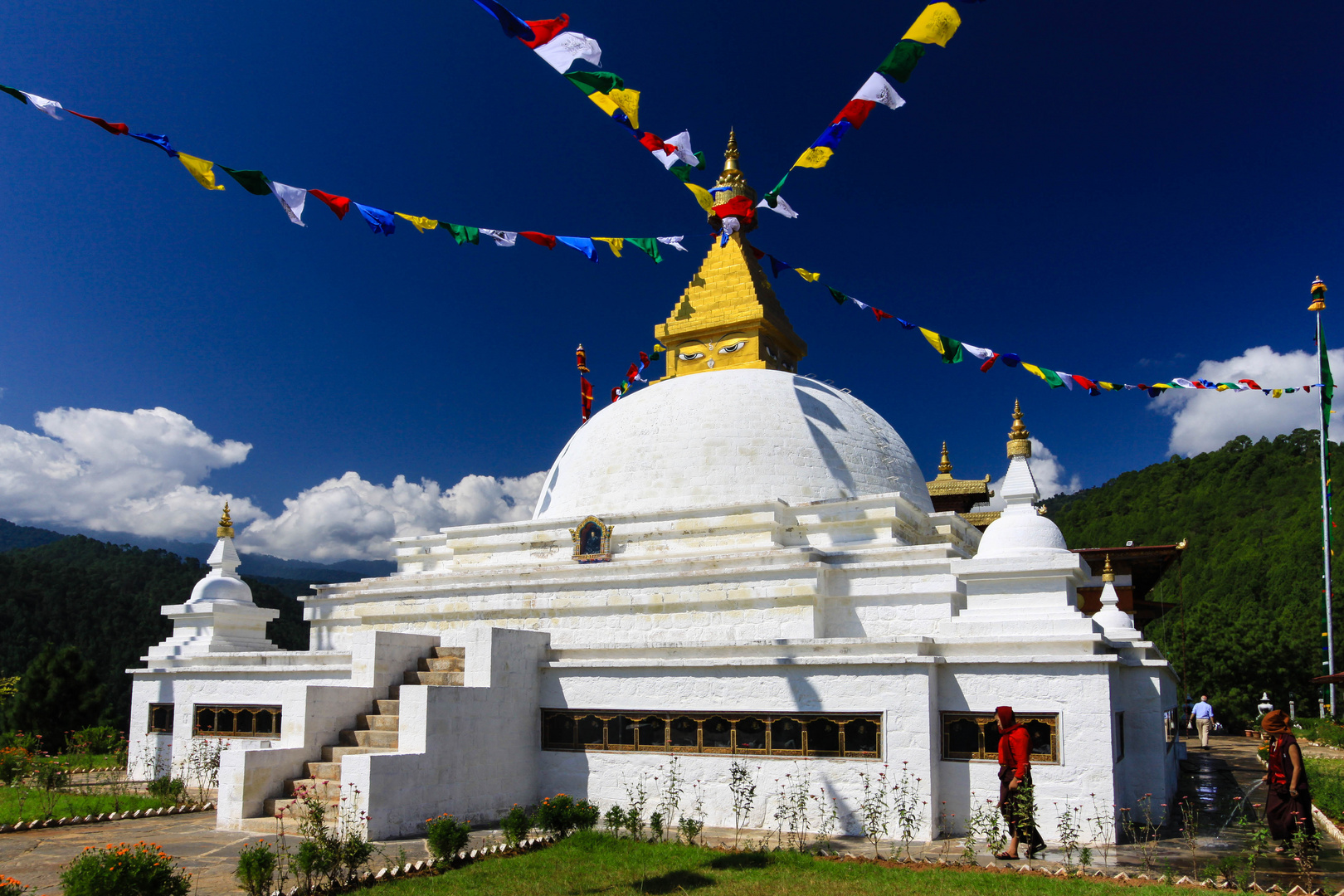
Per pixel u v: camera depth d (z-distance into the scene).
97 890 11.08
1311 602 65.88
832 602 24.31
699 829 16.98
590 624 26.08
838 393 34.00
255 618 30.59
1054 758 16.97
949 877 13.58
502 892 12.77
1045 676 17.28
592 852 15.25
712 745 19.14
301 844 13.78
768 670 18.88
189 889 13.01
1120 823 17.14
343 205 14.47
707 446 29.52
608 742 20.17
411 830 16.98
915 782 17.17
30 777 24.48
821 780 17.98
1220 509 93.50
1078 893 12.58
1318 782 22.28
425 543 33.22
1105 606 25.77
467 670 19.78
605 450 31.28
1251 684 56.56
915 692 17.53
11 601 72.44
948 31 12.95
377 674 21.12
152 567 94.88
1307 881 13.43
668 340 36.81
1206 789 25.11
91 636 75.12
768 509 26.94
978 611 19.31
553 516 31.36
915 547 24.33
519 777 20.08
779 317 36.75
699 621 24.70
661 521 28.19
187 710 26.61
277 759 18.66
